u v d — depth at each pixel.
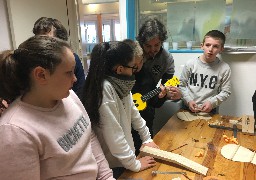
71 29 3.20
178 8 2.38
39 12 2.66
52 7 2.83
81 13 3.38
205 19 2.32
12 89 0.69
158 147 1.27
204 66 2.02
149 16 2.47
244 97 2.35
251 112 2.35
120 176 1.03
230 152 1.20
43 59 0.64
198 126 1.55
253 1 2.11
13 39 2.44
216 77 1.98
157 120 2.24
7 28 2.41
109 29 4.08
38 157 0.67
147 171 1.06
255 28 2.16
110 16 4.04
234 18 2.21
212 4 2.25
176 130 1.50
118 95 1.09
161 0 2.40
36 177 0.65
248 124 1.48
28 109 0.68
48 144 0.69
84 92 1.06
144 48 1.59
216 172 1.04
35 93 0.69
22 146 0.61
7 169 0.60
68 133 0.77
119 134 1.05
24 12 2.50
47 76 0.66
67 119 0.79
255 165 1.09
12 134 0.61
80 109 0.90
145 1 2.45
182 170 1.06
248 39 2.21
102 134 1.06
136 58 1.09
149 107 1.76
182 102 2.05
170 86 1.69
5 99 0.71
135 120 1.32
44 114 0.71
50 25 1.54
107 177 0.97
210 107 1.82
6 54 0.68
